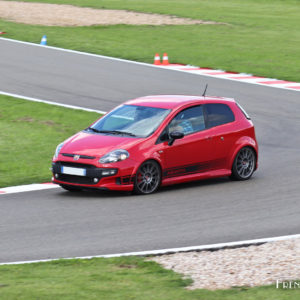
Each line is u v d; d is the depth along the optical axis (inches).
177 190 1699.1
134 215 1444.4
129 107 1790.1
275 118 2701.8
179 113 1728.6
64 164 1662.2
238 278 987.3
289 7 7121.1
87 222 1391.5
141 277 991.6
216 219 1401.3
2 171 1916.8
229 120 1808.6
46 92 3110.2
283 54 4271.7
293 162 2023.9
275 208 1488.7
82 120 2598.4
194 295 903.7
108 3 6815.9
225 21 5831.7
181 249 1163.9
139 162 1631.4
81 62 3848.4
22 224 1384.1
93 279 979.9
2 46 4237.2
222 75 3595.0
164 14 6122.1
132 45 4485.7
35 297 887.1
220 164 1779.0
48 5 6471.5
